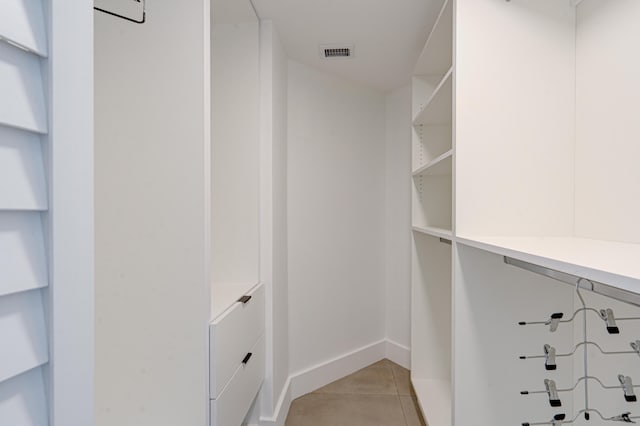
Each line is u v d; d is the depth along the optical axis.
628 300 0.75
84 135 0.45
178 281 1.26
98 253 1.27
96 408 1.27
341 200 2.71
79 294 0.44
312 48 2.24
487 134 1.35
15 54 0.38
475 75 1.35
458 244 1.37
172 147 1.27
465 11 1.35
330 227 2.65
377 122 2.96
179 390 1.26
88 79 0.46
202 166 1.26
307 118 2.50
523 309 1.39
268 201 1.96
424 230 2.01
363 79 2.73
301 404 2.31
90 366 0.46
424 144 2.44
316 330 2.55
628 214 1.10
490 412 1.39
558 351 1.39
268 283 1.97
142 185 1.27
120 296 1.27
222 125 1.97
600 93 1.21
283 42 2.17
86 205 0.46
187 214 1.27
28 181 0.39
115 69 1.27
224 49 1.96
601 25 1.20
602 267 0.65
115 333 1.27
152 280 1.27
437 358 2.43
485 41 1.35
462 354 1.38
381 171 2.99
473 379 1.39
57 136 0.42
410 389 2.50
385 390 2.49
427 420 1.90
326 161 2.62
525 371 1.40
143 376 1.27
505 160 1.36
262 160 1.97
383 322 3.02
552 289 1.40
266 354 1.97
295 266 2.42
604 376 1.23
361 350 2.83
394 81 2.77
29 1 0.39
